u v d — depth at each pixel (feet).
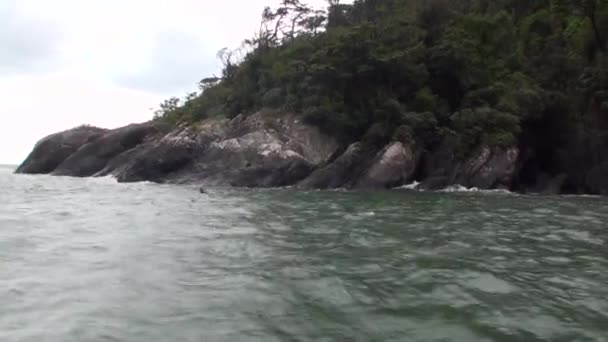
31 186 104.27
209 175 120.88
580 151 111.65
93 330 18.99
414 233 41.16
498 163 104.99
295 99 132.77
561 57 128.06
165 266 29.04
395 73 127.54
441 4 151.74
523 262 30.40
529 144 119.14
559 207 65.05
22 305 21.89
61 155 169.17
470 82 127.13
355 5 202.80
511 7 179.93
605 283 25.71
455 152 108.99
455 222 48.29
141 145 147.13
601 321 20.18
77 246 35.06
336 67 127.13
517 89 121.49
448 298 23.15
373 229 43.37
